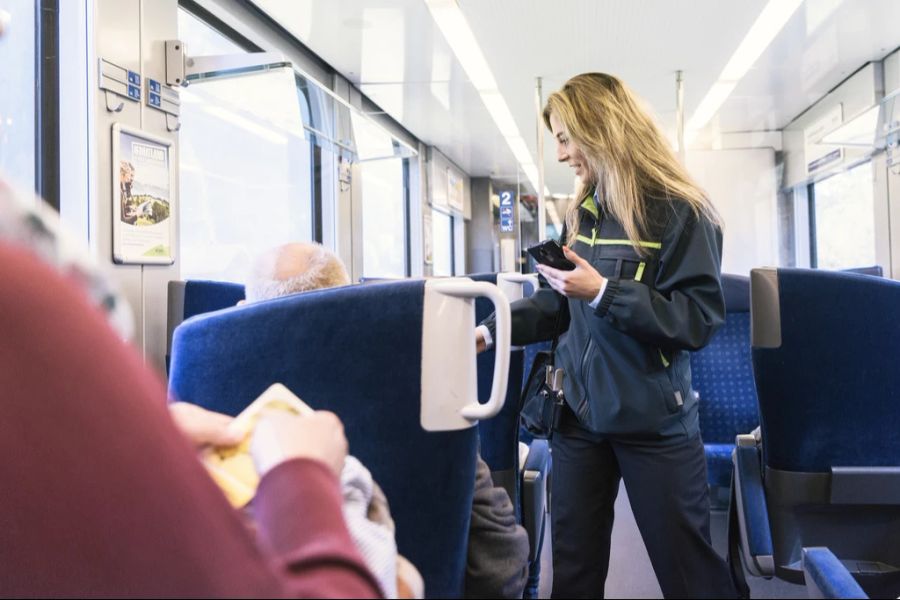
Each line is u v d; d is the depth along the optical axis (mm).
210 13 3672
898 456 1460
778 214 6863
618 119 1592
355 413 933
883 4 4238
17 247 331
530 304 1783
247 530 386
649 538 1598
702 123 6730
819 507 1532
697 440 1618
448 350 930
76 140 2283
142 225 2484
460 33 4547
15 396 340
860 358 1421
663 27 4566
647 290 1475
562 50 4902
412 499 941
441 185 7453
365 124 4059
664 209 1547
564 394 1670
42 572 368
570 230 1808
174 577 354
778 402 1478
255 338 942
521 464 1927
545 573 2389
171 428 355
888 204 4980
